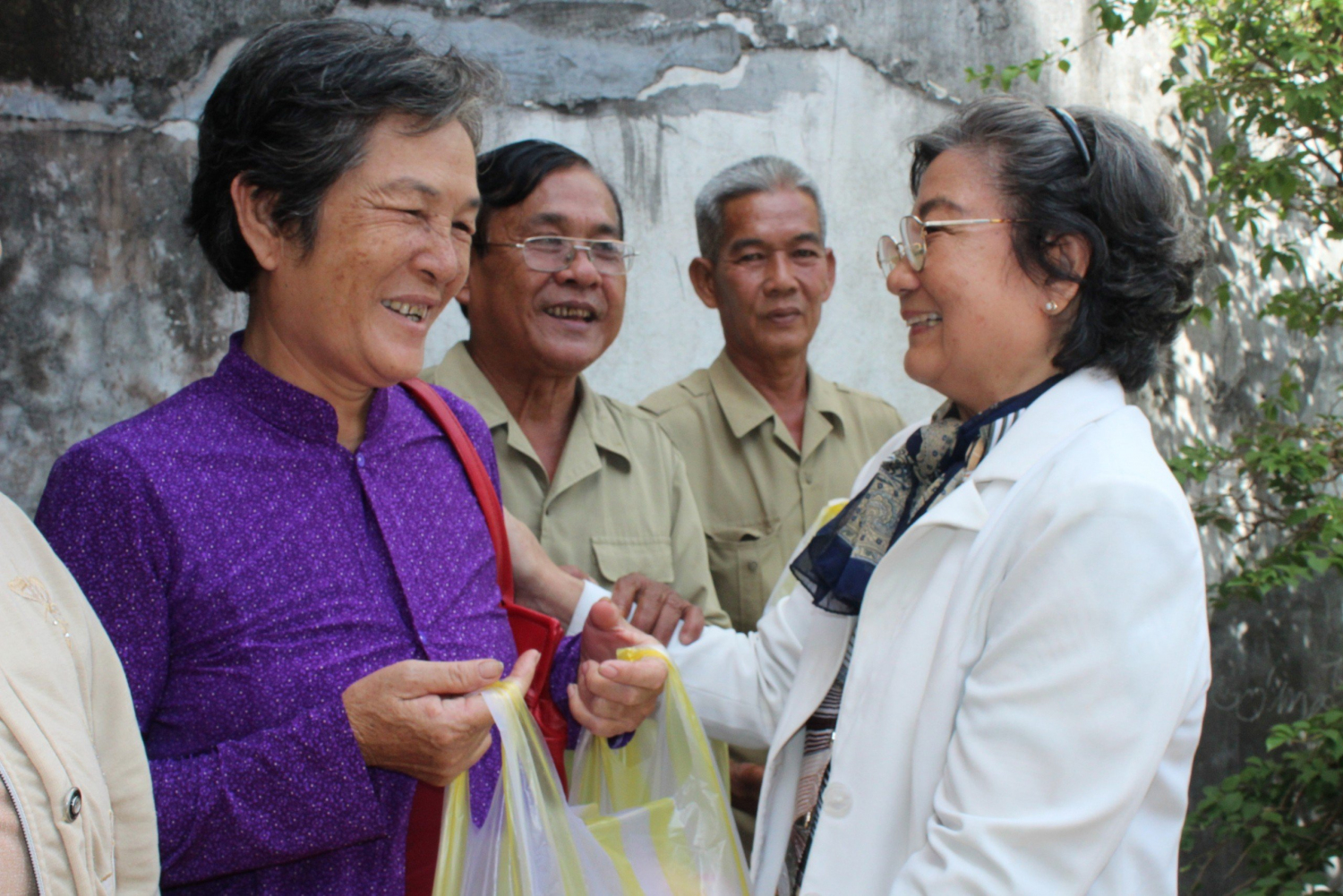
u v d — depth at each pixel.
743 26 3.55
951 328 1.55
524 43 3.37
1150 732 1.28
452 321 3.46
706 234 2.83
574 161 2.31
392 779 1.46
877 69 3.69
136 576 1.29
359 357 1.43
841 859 1.48
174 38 3.15
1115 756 1.27
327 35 1.38
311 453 1.46
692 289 3.57
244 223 1.41
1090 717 1.28
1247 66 3.65
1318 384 4.37
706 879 1.58
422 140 1.40
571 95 3.41
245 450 1.41
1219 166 4.11
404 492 1.58
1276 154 4.11
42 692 1.01
